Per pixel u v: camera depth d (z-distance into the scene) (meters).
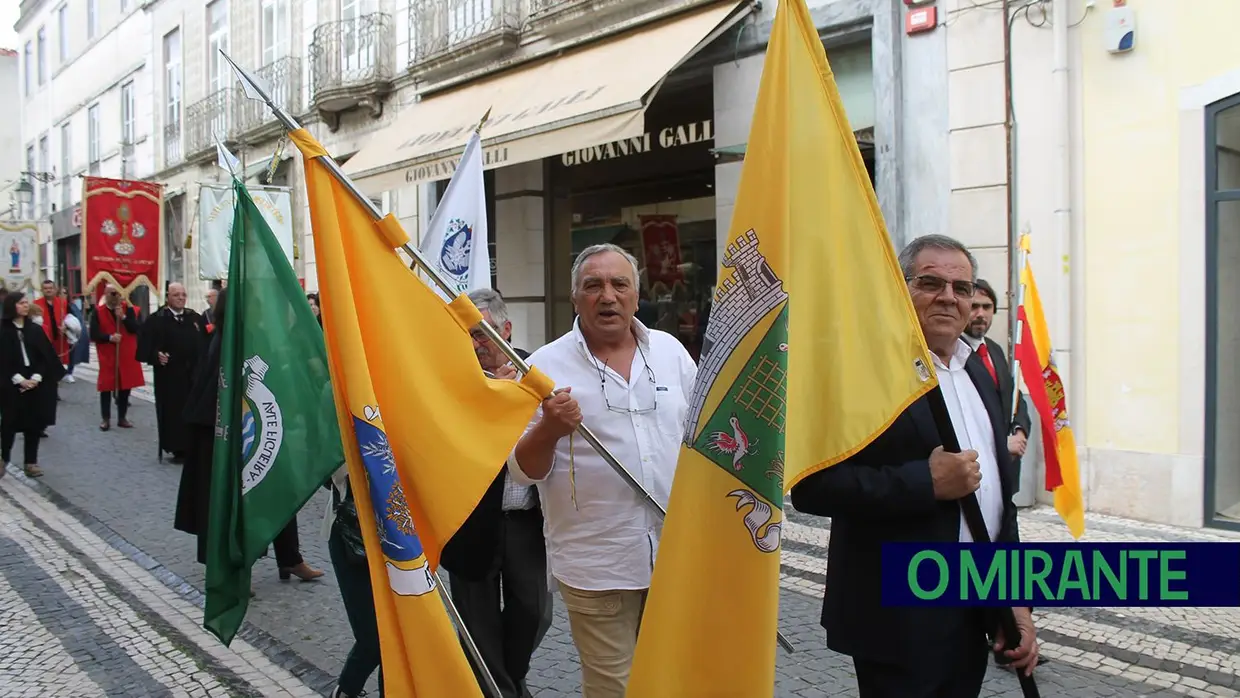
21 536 6.91
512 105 10.33
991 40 7.19
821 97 2.28
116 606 5.32
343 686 3.70
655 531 2.87
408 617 2.48
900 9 7.77
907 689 2.27
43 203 31.81
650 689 2.19
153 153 22.58
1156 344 6.48
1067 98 6.82
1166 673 4.14
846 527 2.38
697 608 2.19
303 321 3.79
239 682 4.23
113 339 11.94
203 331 9.95
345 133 15.17
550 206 12.56
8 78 35.84
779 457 2.13
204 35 19.66
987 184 7.26
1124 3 6.54
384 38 14.18
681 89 10.22
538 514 3.44
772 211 2.19
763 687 2.13
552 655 4.50
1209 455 6.27
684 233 10.88
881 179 7.90
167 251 22.03
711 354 2.24
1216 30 6.14
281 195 8.41
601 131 8.47
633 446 2.85
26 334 8.98
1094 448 6.80
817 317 2.23
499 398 2.63
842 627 2.35
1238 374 6.37
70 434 11.75
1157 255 6.46
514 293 12.66
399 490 2.52
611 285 2.87
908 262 2.52
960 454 2.21
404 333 2.60
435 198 13.87
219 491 3.66
